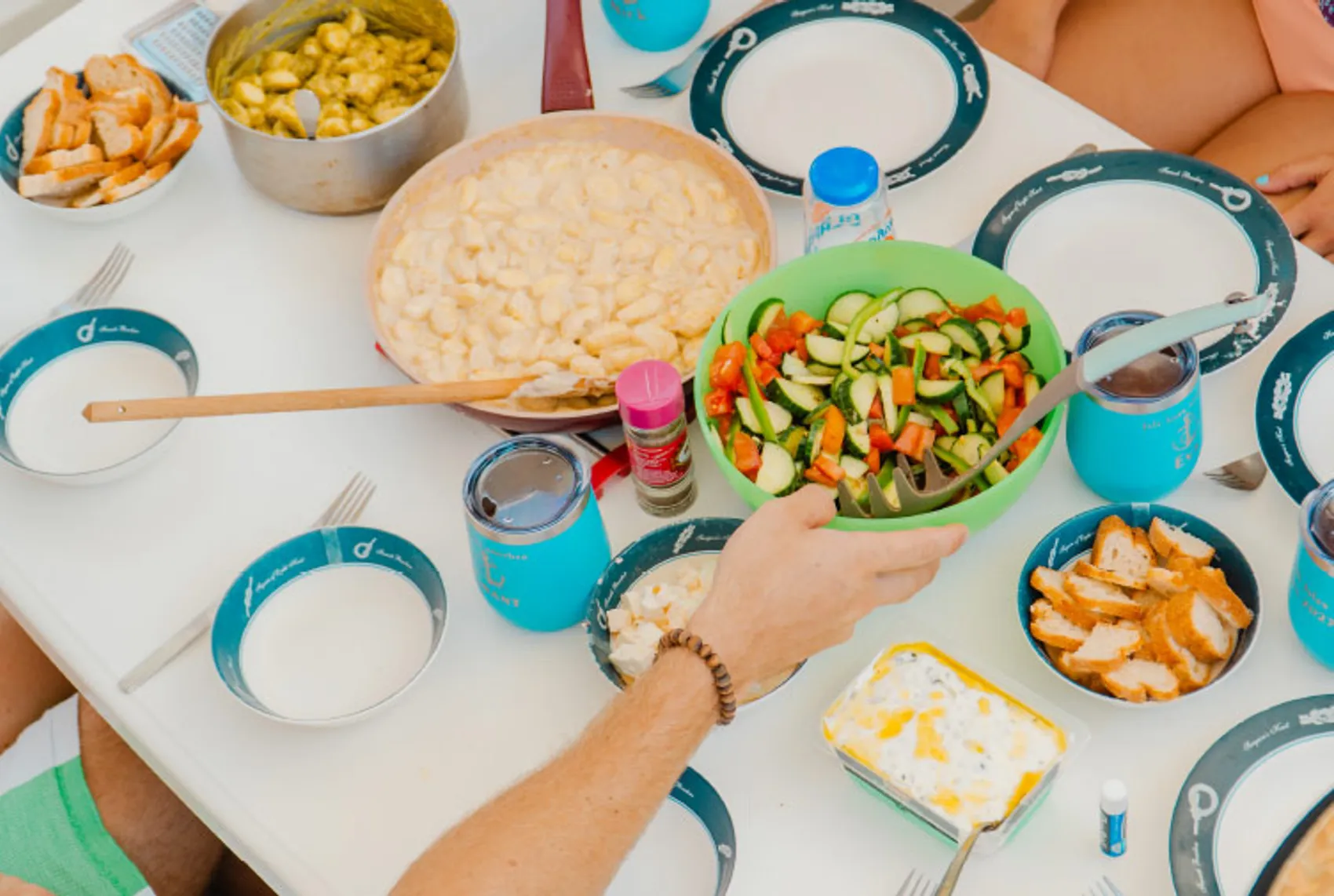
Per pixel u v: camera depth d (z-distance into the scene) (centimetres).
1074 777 117
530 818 110
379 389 137
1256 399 133
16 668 165
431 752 126
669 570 132
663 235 154
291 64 170
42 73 184
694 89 167
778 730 123
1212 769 113
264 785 126
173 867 161
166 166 170
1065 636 120
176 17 186
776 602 117
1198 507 130
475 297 151
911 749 114
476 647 132
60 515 147
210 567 141
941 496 125
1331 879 105
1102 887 111
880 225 141
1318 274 143
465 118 167
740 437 132
